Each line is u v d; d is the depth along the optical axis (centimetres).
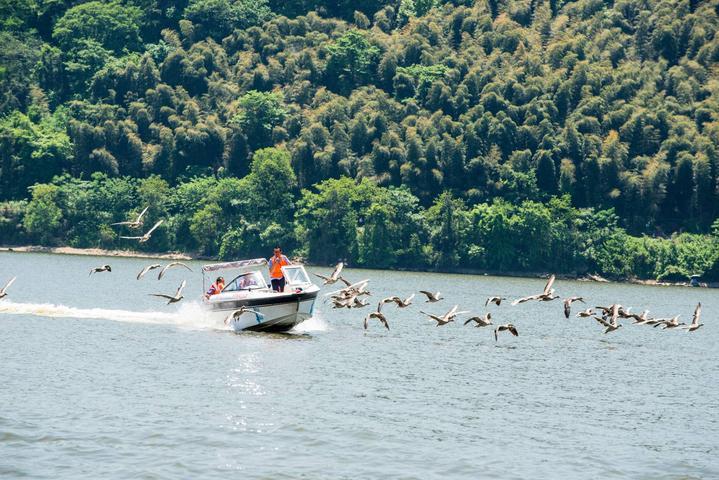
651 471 3709
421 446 3897
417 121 19650
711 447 4059
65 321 6944
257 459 3672
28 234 18238
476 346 6650
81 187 18600
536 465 3722
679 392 5222
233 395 4625
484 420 4347
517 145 19212
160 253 18212
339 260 17625
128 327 6769
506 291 12669
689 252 17162
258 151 18450
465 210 18012
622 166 18738
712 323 9456
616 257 17275
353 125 19388
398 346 6438
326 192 17575
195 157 19650
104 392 4575
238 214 18225
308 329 7144
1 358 5322
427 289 12319
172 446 3788
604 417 4516
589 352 6662
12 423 3991
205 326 7006
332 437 3969
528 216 17300
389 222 17400
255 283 7100
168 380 4909
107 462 3588
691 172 18600
